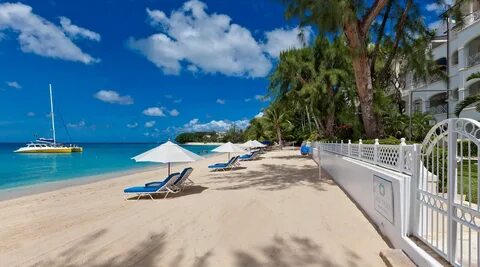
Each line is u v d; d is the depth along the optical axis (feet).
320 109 74.18
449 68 77.05
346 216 19.92
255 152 77.97
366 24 34.35
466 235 13.19
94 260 14.14
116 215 22.52
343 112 70.23
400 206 13.56
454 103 75.92
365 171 20.21
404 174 14.71
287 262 13.33
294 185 32.96
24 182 47.65
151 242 16.31
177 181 29.91
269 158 78.07
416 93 92.02
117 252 15.05
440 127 11.50
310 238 16.14
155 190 28.27
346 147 31.76
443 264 10.44
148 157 29.22
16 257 14.75
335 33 33.60
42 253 15.17
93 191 35.55
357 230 17.11
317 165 55.98
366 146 23.70
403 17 39.73
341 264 12.96
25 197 33.09
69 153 143.95
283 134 172.24
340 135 72.23
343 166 29.55
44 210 25.67
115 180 46.96
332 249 14.56
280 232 17.24
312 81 70.59
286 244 15.40
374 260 13.21
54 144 151.33
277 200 25.36
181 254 14.57
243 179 39.73
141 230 18.43
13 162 91.35
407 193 13.42
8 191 39.01
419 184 12.89
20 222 21.66
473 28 68.85
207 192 30.55
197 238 16.71
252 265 13.16
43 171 64.85
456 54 76.18
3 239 17.61
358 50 34.14
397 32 41.09
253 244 15.56
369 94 36.52
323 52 67.97
